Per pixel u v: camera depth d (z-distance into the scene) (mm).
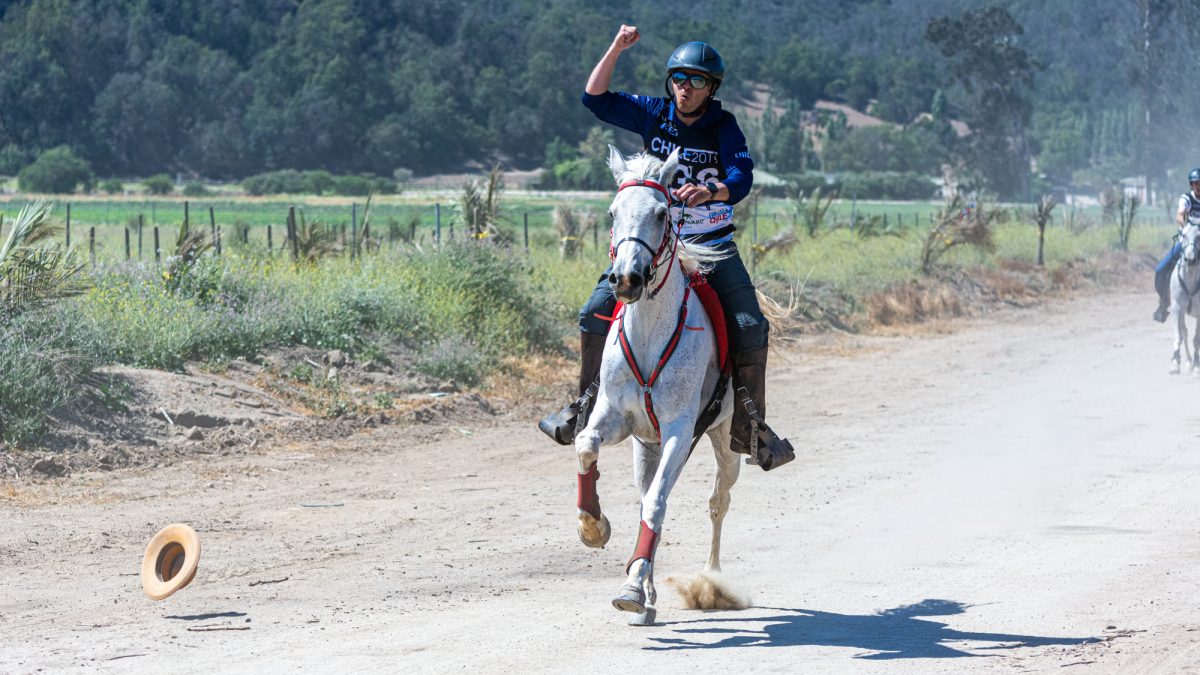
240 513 10766
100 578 8570
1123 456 13609
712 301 7586
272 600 8008
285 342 17578
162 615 7625
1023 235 45781
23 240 14227
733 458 8164
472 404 16625
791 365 22500
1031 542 9711
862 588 8445
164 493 11445
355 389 16594
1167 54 123625
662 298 7082
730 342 7703
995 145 131375
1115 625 7273
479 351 19047
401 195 148000
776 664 6535
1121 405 17656
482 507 11219
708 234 7816
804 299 27141
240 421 14227
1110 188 59156
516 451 14172
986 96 132125
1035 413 17031
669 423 7133
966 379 20719
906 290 31094
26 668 6465
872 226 42750
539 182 164875
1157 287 21609
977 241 38219
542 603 8000
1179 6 123000
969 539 9906
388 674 6352
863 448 14516
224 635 7145
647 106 7863
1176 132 123000
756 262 30250
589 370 7707
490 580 8641
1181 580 8312
